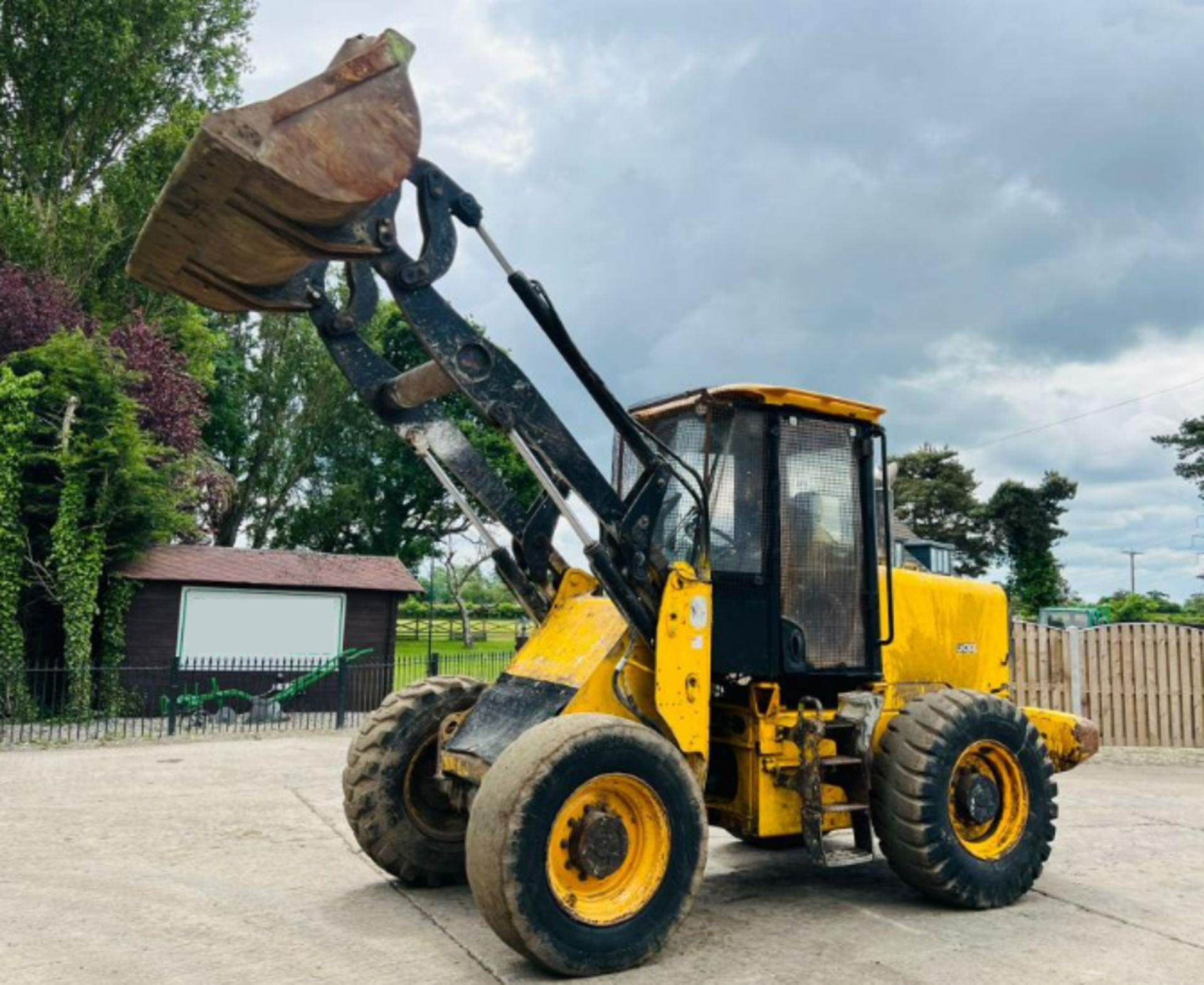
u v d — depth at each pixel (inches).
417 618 1828.2
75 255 902.4
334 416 1325.0
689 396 205.8
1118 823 295.1
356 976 155.2
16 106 944.9
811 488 209.9
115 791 339.6
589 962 153.1
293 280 174.7
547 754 153.3
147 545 687.1
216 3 1039.6
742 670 193.3
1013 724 207.2
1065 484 1649.9
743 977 155.4
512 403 172.1
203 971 157.2
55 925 181.9
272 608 701.9
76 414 660.1
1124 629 499.2
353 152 139.8
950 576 251.4
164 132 973.2
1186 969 162.2
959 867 193.9
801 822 199.2
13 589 622.8
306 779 370.0
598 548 174.7
